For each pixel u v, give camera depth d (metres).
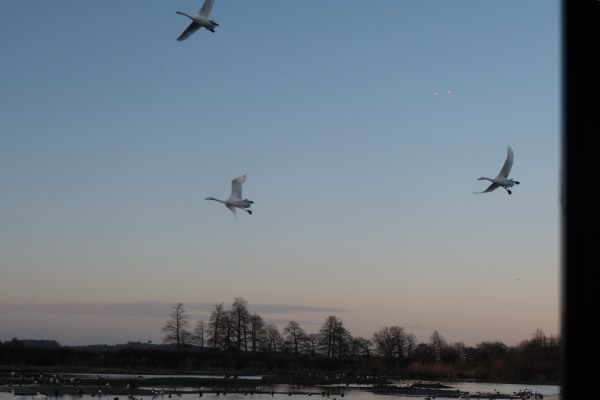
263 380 141.75
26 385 105.12
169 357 171.25
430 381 174.38
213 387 120.50
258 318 191.88
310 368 182.38
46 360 161.38
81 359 164.62
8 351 159.38
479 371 180.12
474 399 114.12
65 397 93.69
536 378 169.75
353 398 110.31
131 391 102.94
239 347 189.12
